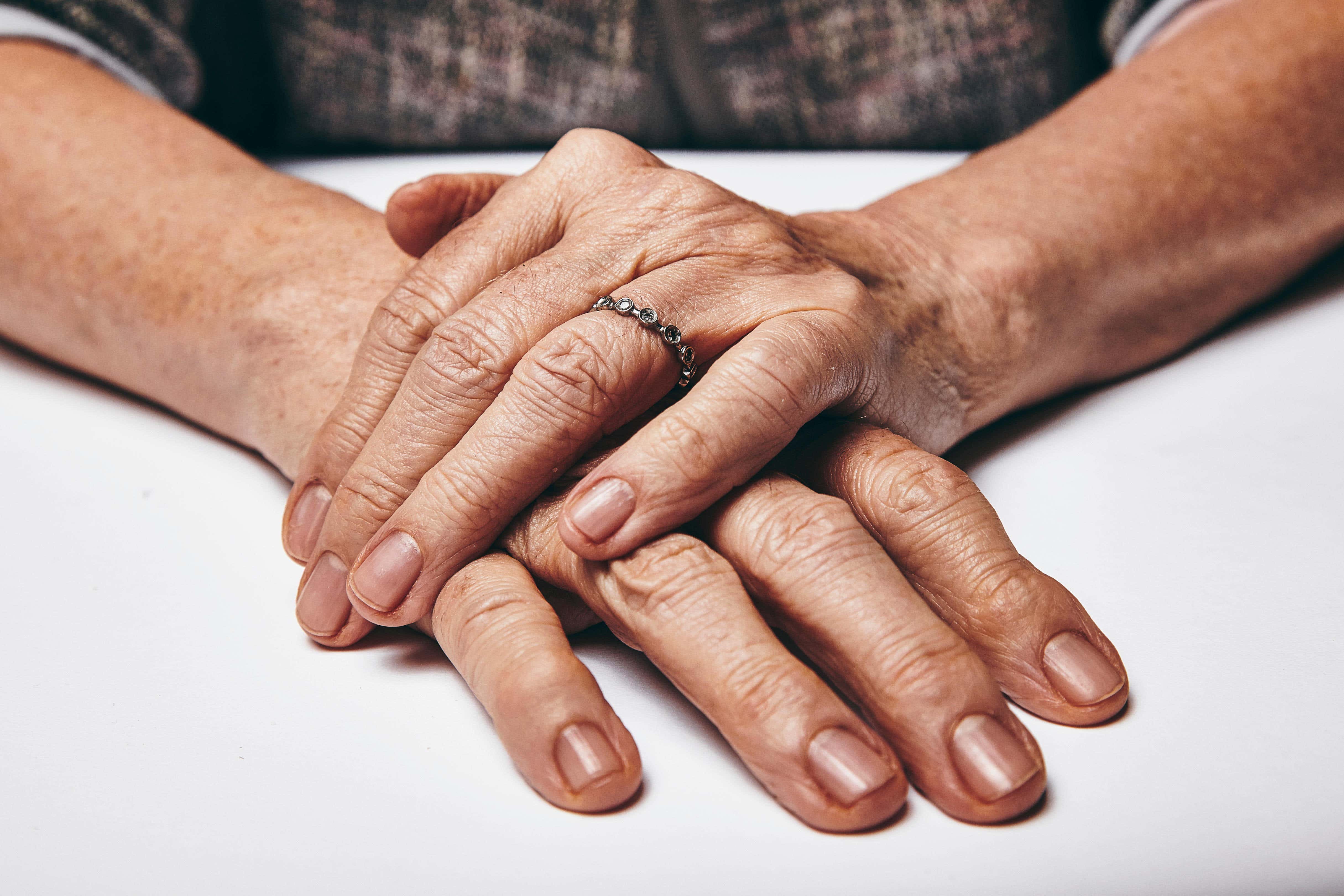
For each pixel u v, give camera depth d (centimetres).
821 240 35
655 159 33
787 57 60
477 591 29
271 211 40
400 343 32
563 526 28
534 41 58
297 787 27
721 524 29
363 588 29
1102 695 28
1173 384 39
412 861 26
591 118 62
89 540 34
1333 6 44
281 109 62
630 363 29
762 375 29
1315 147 42
